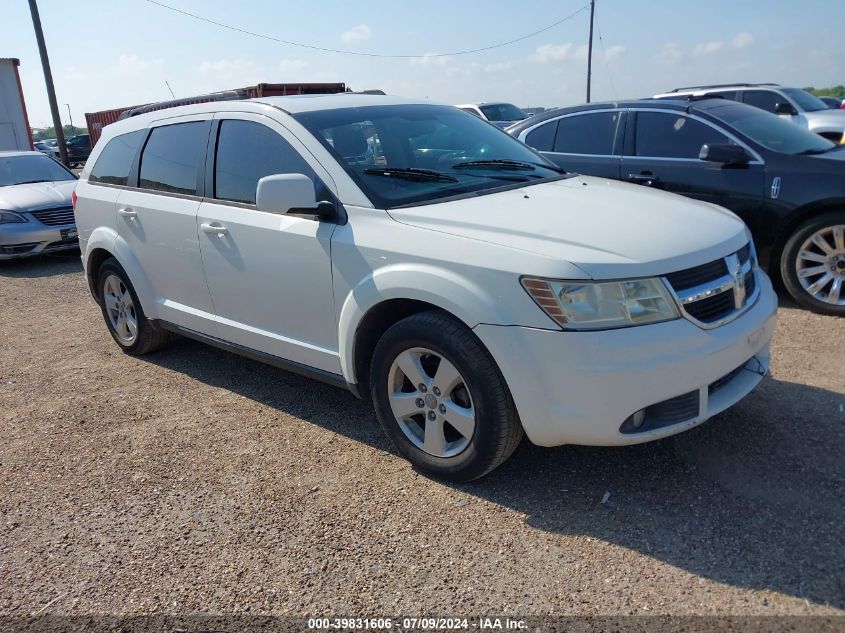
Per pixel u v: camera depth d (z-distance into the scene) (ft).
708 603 8.13
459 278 9.94
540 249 9.55
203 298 14.73
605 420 9.32
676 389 9.41
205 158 14.37
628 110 21.21
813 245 17.99
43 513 11.02
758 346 10.69
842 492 10.04
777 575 8.48
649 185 20.30
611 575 8.73
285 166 12.73
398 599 8.58
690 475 10.76
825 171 17.65
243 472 11.84
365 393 12.17
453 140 13.98
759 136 19.22
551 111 23.26
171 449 12.85
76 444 13.32
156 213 15.24
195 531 10.25
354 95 14.65
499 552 9.32
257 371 16.58
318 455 12.26
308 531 10.05
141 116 17.03
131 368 17.34
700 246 10.06
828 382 13.66
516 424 10.10
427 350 10.58
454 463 10.71
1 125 74.38
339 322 11.71
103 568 9.57
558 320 9.21
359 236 11.19
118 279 17.44
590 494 10.48
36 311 23.84
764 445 11.44
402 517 10.24
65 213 32.89
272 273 12.75
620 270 9.21
